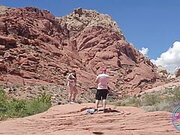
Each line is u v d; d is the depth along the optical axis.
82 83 62.97
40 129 10.48
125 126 10.32
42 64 58.31
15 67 51.56
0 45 55.34
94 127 10.20
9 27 64.62
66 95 41.00
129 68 85.38
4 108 18.22
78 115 11.33
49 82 52.94
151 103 22.59
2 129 10.62
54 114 11.63
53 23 84.94
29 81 49.28
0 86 40.34
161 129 9.98
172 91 33.66
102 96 11.51
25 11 76.81
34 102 19.67
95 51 87.56
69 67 66.38
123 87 75.81
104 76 11.52
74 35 103.81
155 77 85.06
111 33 94.94
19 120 11.63
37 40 66.88
